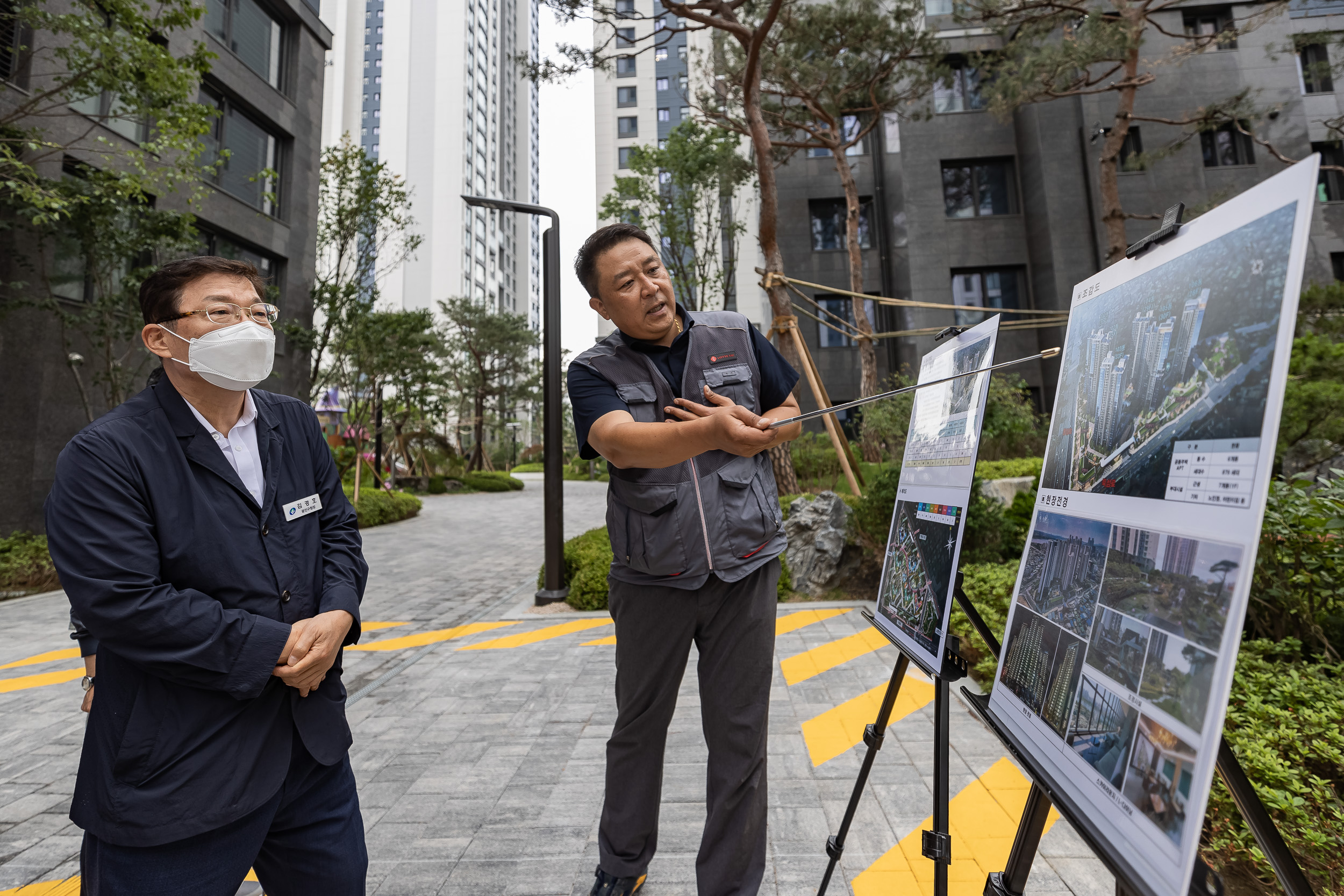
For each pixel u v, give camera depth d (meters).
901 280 16.30
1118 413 0.99
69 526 1.04
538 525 13.53
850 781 2.53
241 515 1.20
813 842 2.13
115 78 6.53
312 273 14.00
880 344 16.59
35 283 8.43
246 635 1.09
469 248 64.88
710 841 1.63
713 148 14.72
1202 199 14.69
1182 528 0.78
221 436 1.25
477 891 1.94
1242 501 0.68
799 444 10.16
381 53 69.56
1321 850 1.68
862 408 10.65
